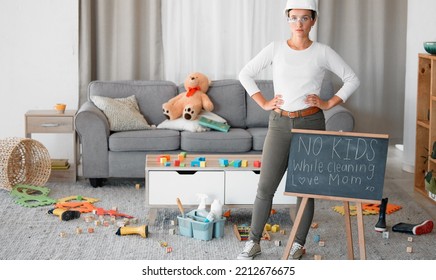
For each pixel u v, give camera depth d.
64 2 6.49
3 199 5.54
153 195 4.85
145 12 6.63
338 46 6.88
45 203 5.40
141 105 6.23
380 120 7.02
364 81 6.95
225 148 5.81
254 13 6.65
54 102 6.62
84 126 5.73
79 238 4.66
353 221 5.11
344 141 3.92
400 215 5.28
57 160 6.20
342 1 6.82
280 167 4.15
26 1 6.48
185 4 6.61
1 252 4.39
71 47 6.55
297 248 4.33
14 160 5.89
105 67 6.62
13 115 6.62
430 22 6.13
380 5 6.85
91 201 5.48
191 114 5.97
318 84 4.13
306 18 4.04
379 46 6.91
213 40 6.68
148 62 6.71
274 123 4.12
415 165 5.90
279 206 4.89
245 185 4.87
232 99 6.27
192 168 4.84
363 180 3.89
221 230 4.71
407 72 6.41
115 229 4.85
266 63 4.23
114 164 5.78
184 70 6.70
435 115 5.62
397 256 4.44
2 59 6.54
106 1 6.52
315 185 3.94
